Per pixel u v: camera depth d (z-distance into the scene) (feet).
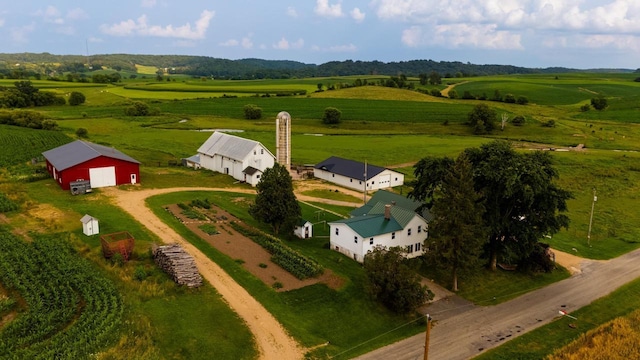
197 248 175.52
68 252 160.35
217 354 115.34
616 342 128.36
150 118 562.66
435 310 148.46
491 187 167.94
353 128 540.93
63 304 127.75
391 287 140.15
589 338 133.59
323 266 166.91
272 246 179.42
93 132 453.99
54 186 245.04
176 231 190.80
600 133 530.27
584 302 159.53
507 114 613.52
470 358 123.03
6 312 126.00
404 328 136.56
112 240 167.02
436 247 157.28
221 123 543.39
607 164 379.76
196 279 145.69
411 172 337.31
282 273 160.25
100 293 133.59
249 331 126.11
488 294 162.30
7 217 196.13
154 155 348.79
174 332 121.08
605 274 183.21
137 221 198.70
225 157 298.56
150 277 148.66
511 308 153.07
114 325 117.91
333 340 127.44
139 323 121.49
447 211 153.17
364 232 170.50
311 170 331.36
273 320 132.26
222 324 127.44
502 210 174.50
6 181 248.52
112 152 265.54
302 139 463.83
